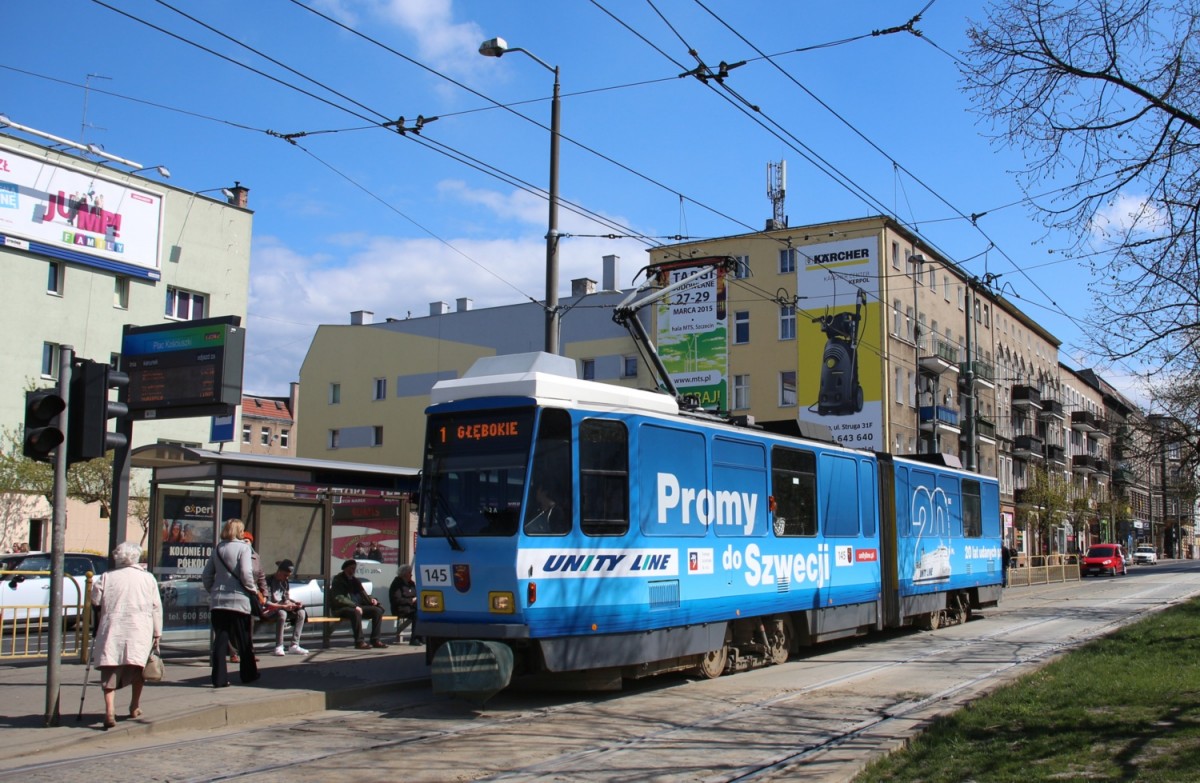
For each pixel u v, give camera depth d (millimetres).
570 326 50469
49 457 9875
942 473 21578
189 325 14359
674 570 12602
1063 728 9133
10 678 12438
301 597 15719
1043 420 71188
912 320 47688
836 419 44656
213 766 8438
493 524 11180
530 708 11320
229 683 11977
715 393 45500
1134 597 32281
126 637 9539
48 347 32656
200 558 14797
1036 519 63500
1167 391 15016
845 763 8227
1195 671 12500
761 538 14531
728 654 14109
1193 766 7520
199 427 35781
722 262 19031
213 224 36375
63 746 9000
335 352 58031
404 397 55531
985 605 23875
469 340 53938
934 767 7871
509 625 10875
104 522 35125
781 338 46094
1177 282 10602
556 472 11367
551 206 16531
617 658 11664
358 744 9352
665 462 12695
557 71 16844
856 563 17359
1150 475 16891
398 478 15875
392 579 17578
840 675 13969
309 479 14805
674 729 10047
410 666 13539
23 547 29203
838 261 45281
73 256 27328
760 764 8508
